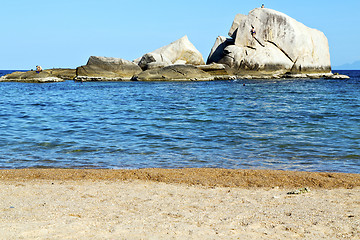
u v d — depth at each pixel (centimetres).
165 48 7738
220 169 1020
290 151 1276
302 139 1483
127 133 1648
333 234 520
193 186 855
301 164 1105
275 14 6950
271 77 6862
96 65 6925
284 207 664
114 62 6931
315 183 888
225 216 601
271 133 1625
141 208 649
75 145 1382
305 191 793
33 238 478
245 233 518
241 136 1555
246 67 6925
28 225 534
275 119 2081
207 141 1457
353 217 598
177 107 2784
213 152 1268
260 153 1250
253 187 855
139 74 6756
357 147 1329
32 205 661
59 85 6034
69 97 3866
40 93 4462
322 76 7112
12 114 2395
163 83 6081
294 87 4984
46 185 852
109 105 2995
